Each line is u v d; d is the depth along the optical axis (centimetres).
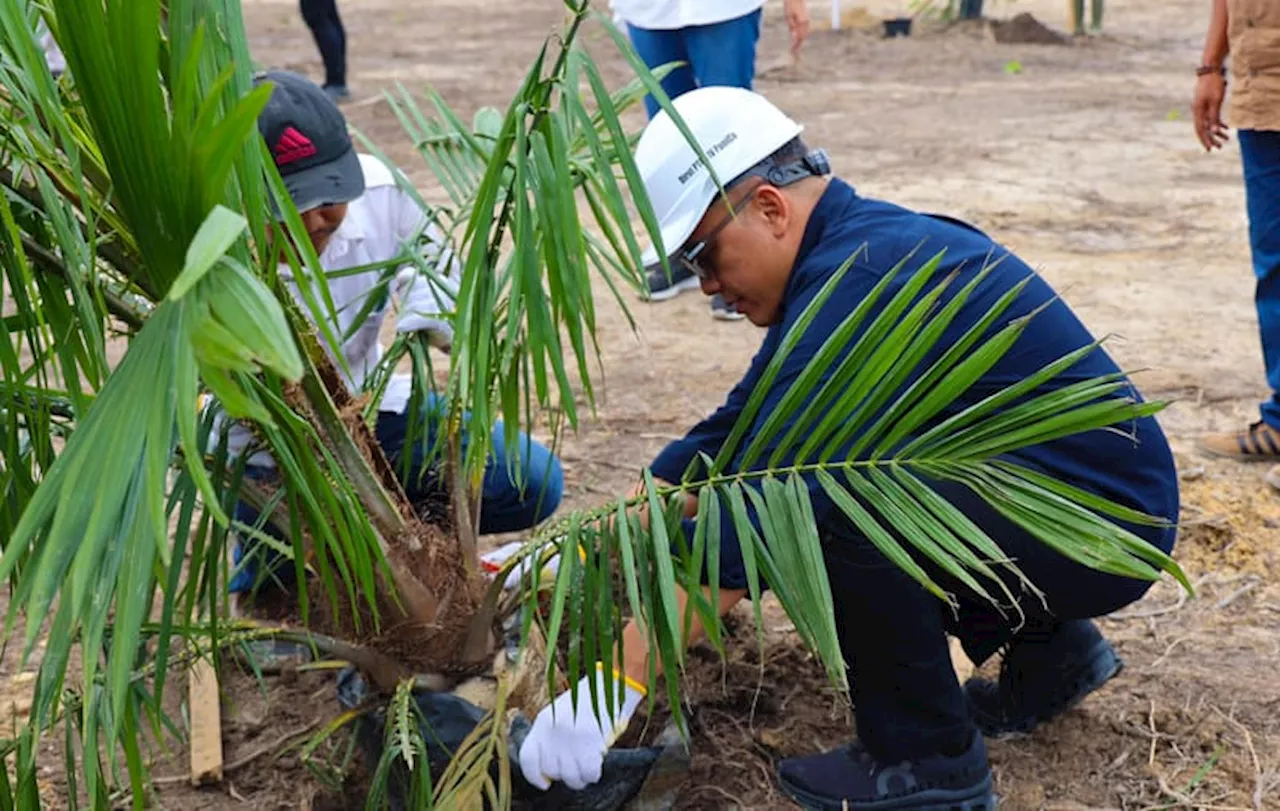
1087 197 621
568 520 184
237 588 275
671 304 493
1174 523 215
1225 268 517
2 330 161
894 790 218
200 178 128
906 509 170
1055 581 211
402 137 769
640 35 482
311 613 217
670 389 412
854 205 207
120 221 164
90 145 160
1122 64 1012
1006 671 243
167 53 145
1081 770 236
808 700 254
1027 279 169
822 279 198
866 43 1106
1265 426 350
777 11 1300
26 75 144
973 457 173
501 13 1291
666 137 205
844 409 172
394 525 194
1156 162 687
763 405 199
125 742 156
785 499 171
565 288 166
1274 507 327
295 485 166
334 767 228
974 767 219
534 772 197
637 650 201
